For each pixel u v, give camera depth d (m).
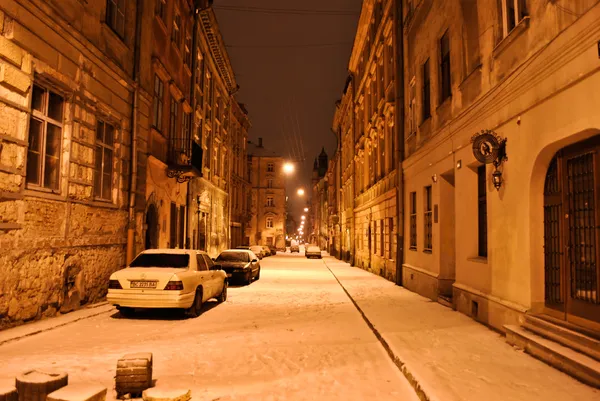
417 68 15.27
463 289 10.35
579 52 5.71
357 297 13.77
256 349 7.37
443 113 12.27
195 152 21.84
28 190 8.51
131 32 13.67
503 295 8.16
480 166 10.02
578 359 5.36
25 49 8.31
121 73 12.64
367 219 27.28
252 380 5.70
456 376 5.47
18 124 8.16
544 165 6.94
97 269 11.34
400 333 8.18
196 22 23.05
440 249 12.59
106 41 11.87
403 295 14.30
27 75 8.36
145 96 14.59
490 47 8.90
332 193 62.03
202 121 25.78
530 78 6.98
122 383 4.94
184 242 21.48
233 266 18.62
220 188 32.22
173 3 18.97
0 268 7.72
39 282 8.86
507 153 7.98
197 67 24.62
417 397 5.11
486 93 8.82
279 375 5.95
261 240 75.19
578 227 6.09
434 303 12.30
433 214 13.18
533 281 7.04
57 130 9.83
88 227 10.92
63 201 9.77
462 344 7.26
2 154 7.75
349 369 6.27
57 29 9.30
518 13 7.70
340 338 8.37
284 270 28.61
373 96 25.23
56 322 8.80
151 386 5.20
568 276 6.29
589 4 5.48
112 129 12.70
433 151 13.15
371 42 25.25
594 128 5.46
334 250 54.31
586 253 5.88
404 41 17.33
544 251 7.03
